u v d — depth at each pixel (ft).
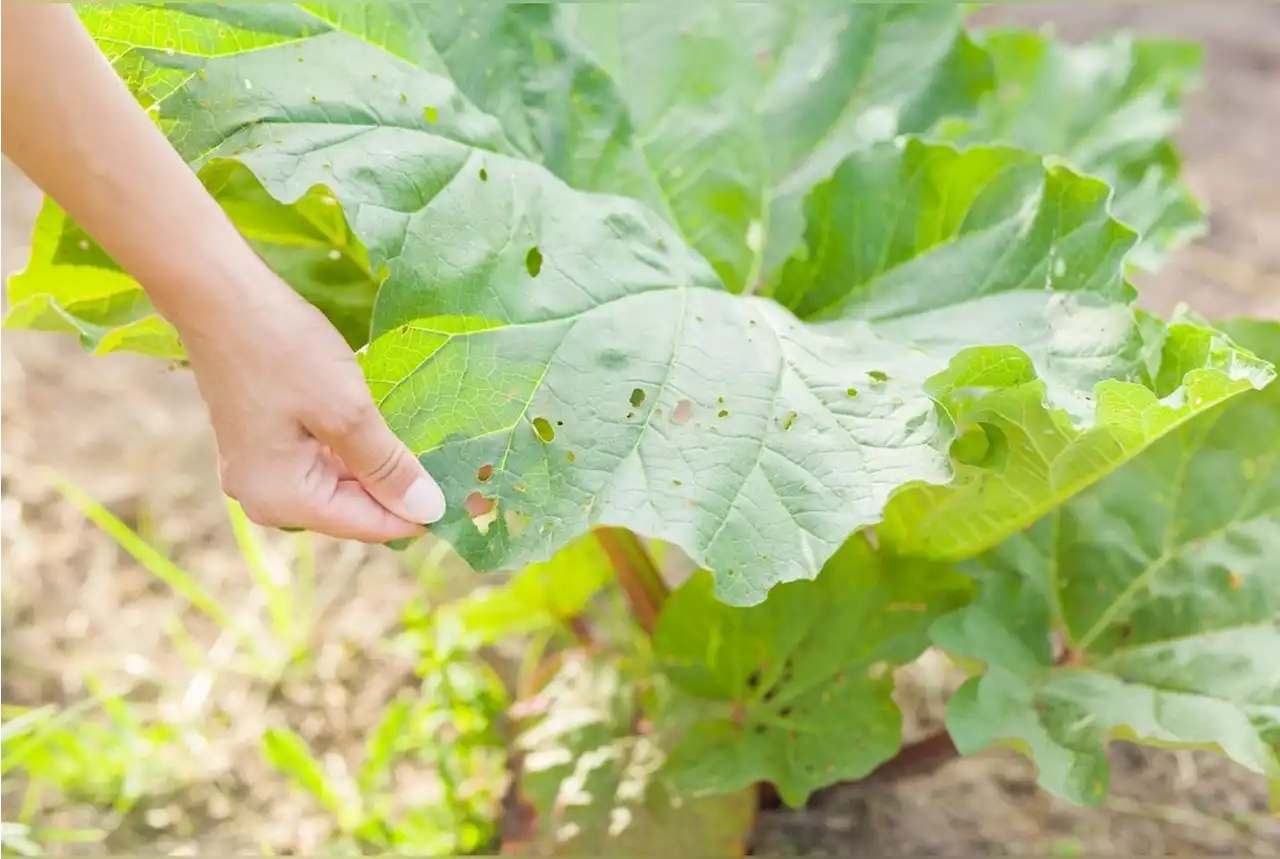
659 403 3.63
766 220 4.22
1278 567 3.97
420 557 5.03
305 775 4.34
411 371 3.58
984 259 3.93
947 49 4.33
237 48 3.67
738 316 3.77
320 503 3.48
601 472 3.58
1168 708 3.91
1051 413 3.63
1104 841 4.41
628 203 3.87
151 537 5.12
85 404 5.70
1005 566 4.07
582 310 3.68
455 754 4.42
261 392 3.39
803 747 4.02
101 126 3.25
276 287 3.40
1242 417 4.04
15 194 6.88
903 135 4.19
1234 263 6.33
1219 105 7.51
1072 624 4.08
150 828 4.42
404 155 3.65
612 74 4.20
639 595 4.36
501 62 3.94
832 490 3.57
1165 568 4.05
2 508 5.14
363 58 3.75
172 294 3.34
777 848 4.38
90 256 3.94
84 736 4.50
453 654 4.53
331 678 4.74
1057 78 4.62
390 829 4.34
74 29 3.23
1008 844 4.40
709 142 4.20
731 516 3.56
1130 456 3.70
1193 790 4.50
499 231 3.67
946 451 3.56
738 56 4.27
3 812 4.41
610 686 4.34
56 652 4.76
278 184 3.55
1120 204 4.50
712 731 4.10
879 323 3.95
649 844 4.16
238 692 4.71
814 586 4.07
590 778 4.22
